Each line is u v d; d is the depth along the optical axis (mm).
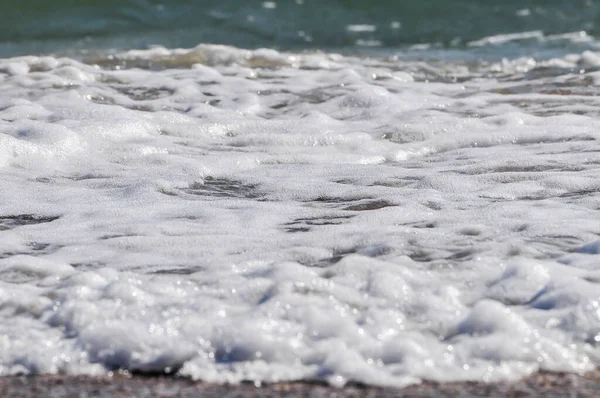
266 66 19531
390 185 10320
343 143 12531
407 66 19766
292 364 5875
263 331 6121
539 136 12523
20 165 11156
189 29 29938
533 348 6027
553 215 8938
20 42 27109
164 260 7859
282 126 13500
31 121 12711
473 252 7867
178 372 5875
